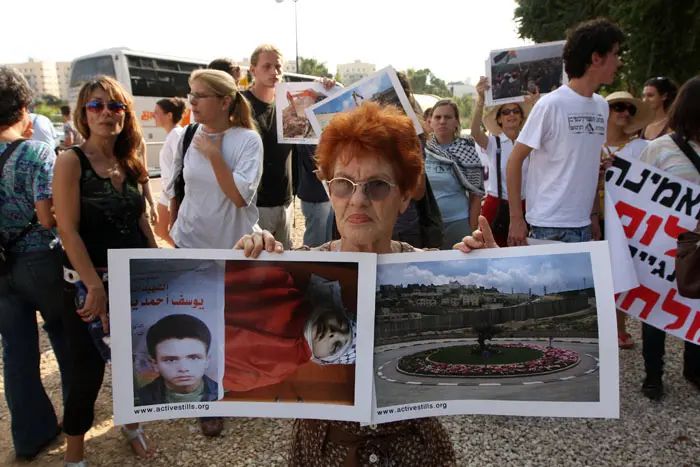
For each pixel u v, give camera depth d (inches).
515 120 162.2
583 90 114.0
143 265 53.2
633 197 106.8
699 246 96.3
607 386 53.2
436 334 54.0
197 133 120.9
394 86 135.8
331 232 182.5
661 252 105.0
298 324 53.9
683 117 115.0
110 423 124.6
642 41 376.2
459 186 155.7
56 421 118.0
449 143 156.9
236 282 53.8
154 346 53.6
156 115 225.3
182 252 53.5
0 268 101.0
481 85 165.3
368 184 52.9
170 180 127.2
